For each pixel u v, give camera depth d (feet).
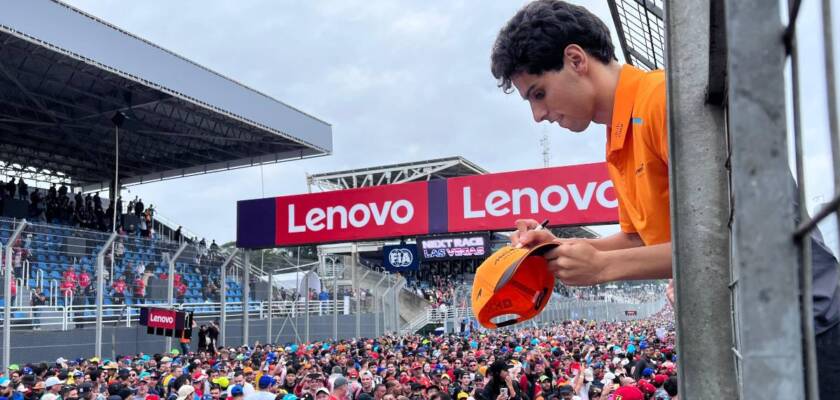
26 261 57.31
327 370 49.29
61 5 64.69
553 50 5.34
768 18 2.30
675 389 25.55
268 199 75.87
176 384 39.22
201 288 75.61
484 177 67.26
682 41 4.61
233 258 81.71
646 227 5.31
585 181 63.82
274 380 38.22
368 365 46.85
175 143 107.14
